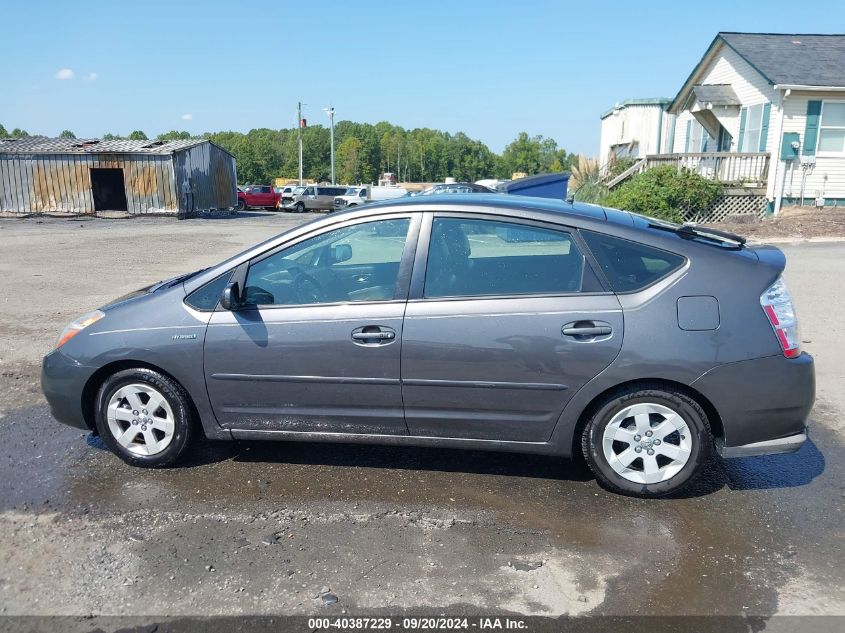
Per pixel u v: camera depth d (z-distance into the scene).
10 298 9.84
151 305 4.14
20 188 29.53
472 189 19.22
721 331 3.62
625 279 3.74
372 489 4.00
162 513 3.70
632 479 3.83
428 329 3.80
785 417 3.68
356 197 40.22
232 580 3.10
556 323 3.71
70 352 4.18
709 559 3.28
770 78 18.03
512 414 3.85
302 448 4.59
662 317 3.64
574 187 26.00
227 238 20.17
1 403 5.43
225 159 36.81
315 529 3.55
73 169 29.66
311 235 4.08
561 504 3.82
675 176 18.70
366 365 3.88
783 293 3.75
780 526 3.58
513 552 3.34
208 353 4.02
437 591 3.04
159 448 4.21
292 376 3.97
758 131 19.59
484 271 3.88
